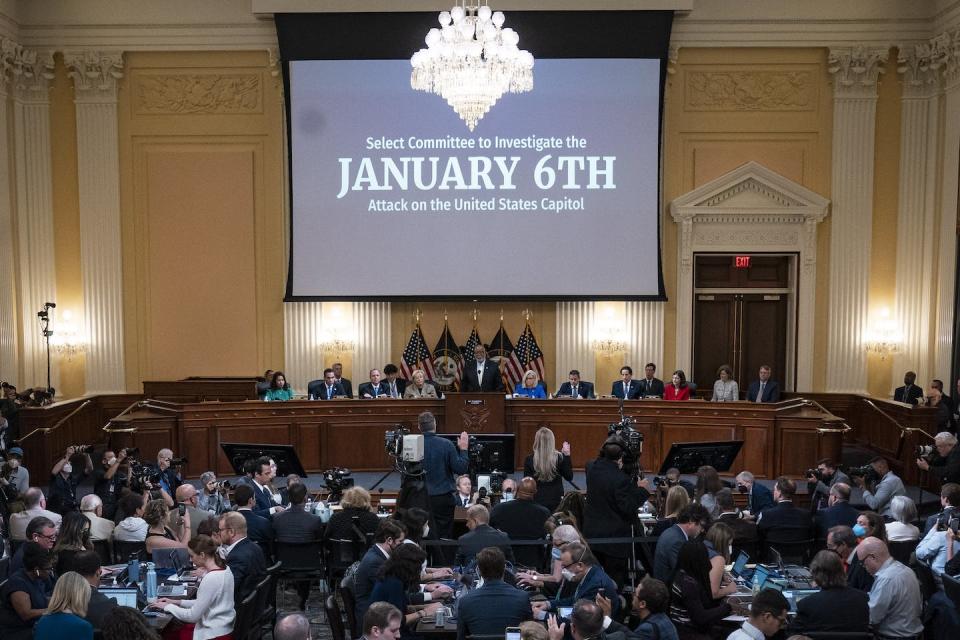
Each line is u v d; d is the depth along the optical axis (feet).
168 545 25.18
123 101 50.90
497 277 50.72
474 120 35.55
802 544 27.27
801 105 50.70
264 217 51.49
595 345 51.34
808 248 50.60
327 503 31.53
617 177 50.24
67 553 21.42
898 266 50.70
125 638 15.16
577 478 41.55
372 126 50.21
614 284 50.57
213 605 20.15
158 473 32.68
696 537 21.40
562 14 49.44
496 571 18.83
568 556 19.69
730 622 19.90
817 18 49.85
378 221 50.52
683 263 50.88
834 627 18.89
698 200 50.37
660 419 42.47
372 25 49.57
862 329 50.93
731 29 50.16
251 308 51.67
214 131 51.08
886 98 50.42
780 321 52.31
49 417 44.27
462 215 50.47
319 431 42.88
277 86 50.85
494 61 33.96
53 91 50.75
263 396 47.21
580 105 49.98
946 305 47.50
